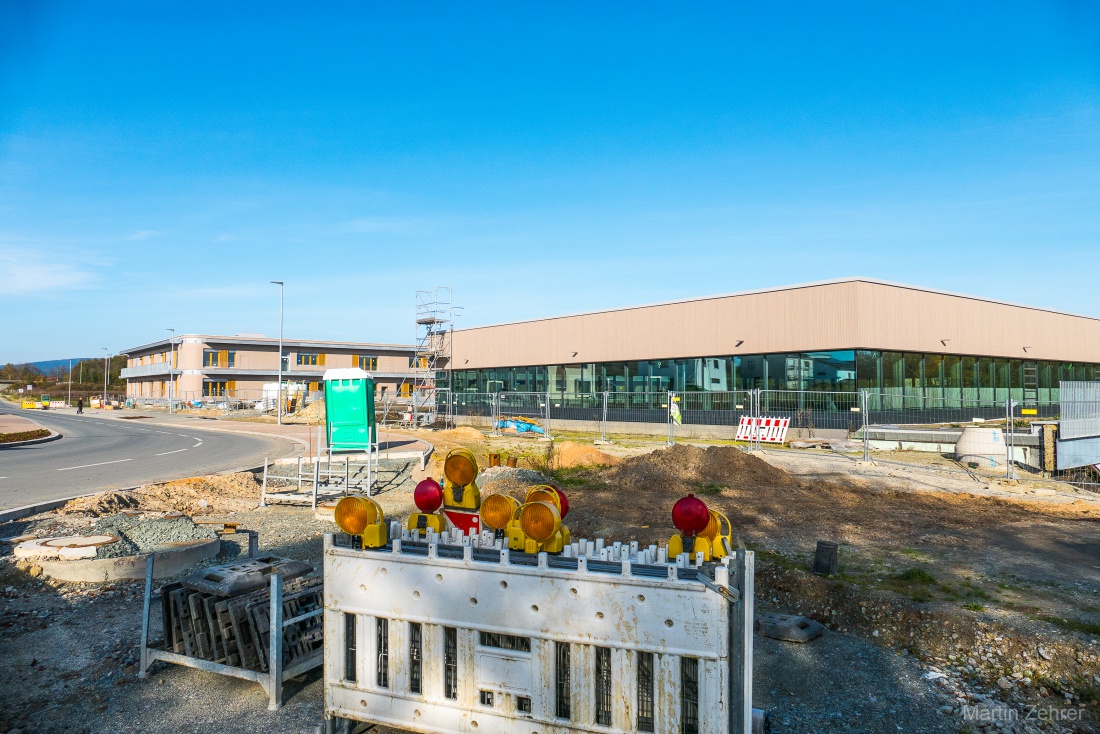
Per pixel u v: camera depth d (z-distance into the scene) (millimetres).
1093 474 18016
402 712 4199
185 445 28078
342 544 4562
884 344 29297
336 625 4414
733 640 3664
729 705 3627
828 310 29312
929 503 14648
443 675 4109
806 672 6016
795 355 30828
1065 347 42625
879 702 5469
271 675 5109
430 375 53375
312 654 5516
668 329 36031
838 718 5184
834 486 16625
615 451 27000
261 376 70312
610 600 3758
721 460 18047
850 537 10812
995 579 8344
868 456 22406
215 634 5582
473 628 4031
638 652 3738
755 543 10297
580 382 41062
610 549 4309
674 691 3643
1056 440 19000
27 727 4848
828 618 7477
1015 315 38000
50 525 10547
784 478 17562
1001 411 36719
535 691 3895
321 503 13938
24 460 21734
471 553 4086
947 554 9680
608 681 3826
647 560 4191
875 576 8391
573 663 3822
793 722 5102
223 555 9695
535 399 43594
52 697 5305
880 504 14383
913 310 30969
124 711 5086
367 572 4320
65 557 8305
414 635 4258
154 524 9836
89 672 5762
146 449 26094
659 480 16734
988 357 36219
